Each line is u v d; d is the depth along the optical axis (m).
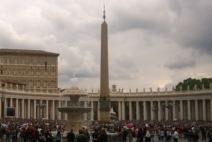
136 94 140.50
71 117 52.22
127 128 51.53
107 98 71.94
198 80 172.25
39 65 175.88
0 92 118.44
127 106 146.75
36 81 175.12
